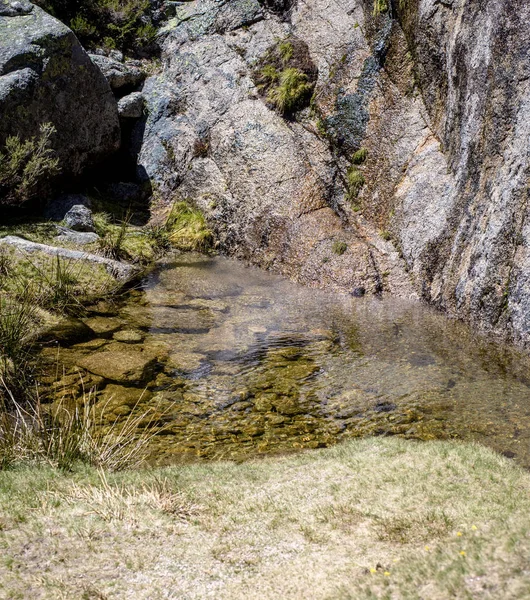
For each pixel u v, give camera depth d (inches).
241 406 273.0
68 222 482.9
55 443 211.9
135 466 216.1
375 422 255.4
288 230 485.4
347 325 369.4
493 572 131.3
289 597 137.2
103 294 405.7
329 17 557.3
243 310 395.2
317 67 542.9
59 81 486.6
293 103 534.6
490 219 353.1
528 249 323.9
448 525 159.0
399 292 423.8
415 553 146.1
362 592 132.6
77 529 165.5
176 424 256.2
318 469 203.9
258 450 235.0
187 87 601.6
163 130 592.4
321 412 266.4
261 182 516.1
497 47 361.4
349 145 499.5
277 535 164.4
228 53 598.9
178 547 159.8
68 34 489.4
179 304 401.4
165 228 532.1
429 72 456.8
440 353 323.3
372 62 506.0
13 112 457.7
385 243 451.5
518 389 277.6
